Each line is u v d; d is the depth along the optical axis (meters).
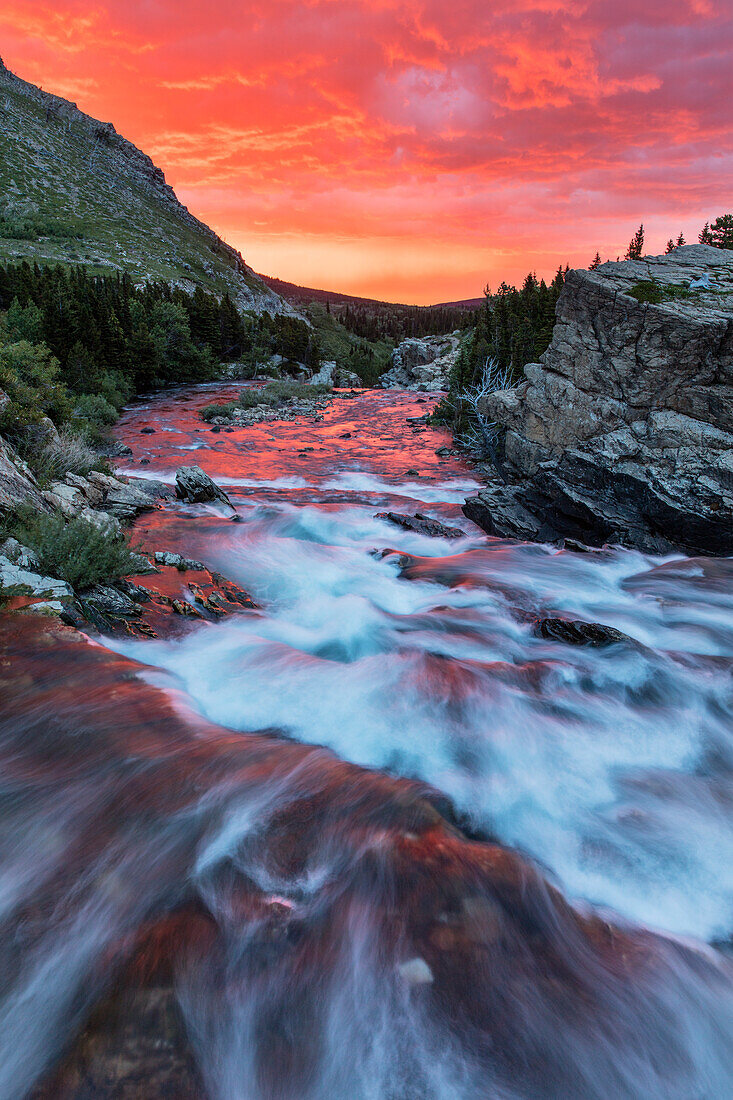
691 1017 3.60
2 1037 3.22
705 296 18.95
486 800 5.53
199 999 3.36
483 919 3.93
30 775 5.20
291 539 15.24
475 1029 3.32
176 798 4.98
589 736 6.79
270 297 178.25
